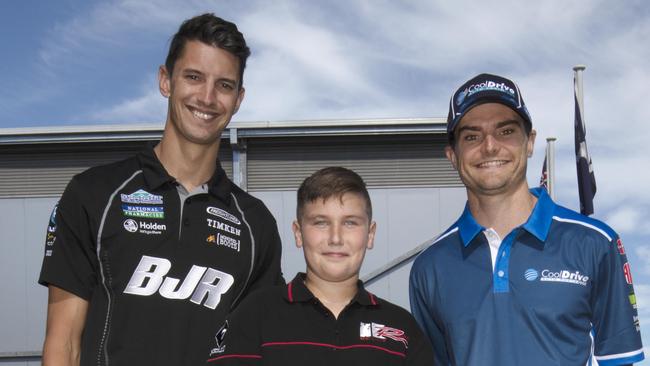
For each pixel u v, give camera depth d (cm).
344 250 233
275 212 934
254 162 948
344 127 898
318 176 245
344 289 236
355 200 238
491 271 235
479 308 231
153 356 226
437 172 934
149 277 233
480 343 227
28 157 935
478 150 235
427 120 894
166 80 260
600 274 229
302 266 915
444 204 927
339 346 223
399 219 923
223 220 257
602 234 232
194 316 236
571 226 235
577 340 223
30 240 914
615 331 227
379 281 898
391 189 929
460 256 244
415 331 237
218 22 248
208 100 241
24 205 923
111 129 891
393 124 895
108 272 232
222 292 246
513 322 225
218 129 249
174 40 249
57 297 232
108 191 239
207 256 246
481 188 235
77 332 231
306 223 239
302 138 934
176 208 246
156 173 247
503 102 233
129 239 235
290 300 230
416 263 259
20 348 880
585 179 965
